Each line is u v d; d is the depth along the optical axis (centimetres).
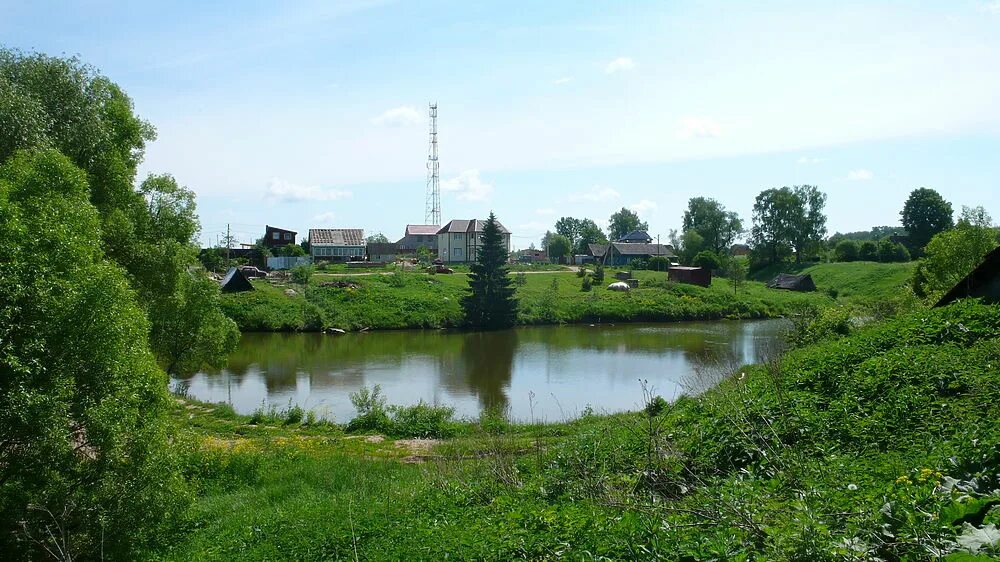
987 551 530
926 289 3562
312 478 1694
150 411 1273
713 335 5672
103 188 2194
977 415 1002
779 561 569
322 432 2448
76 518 1157
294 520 1236
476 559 812
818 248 10588
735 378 1650
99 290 1180
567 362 4338
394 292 6775
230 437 2322
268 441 2131
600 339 5488
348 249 10475
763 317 7188
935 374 1220
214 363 3052
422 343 5325
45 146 1820
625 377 3791
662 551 679
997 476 710
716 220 12106
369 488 1546
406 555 917
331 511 1265
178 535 1338
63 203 1262
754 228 10925
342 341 5403
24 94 1995
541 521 854
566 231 16888
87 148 2133
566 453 1350
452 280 7612
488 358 4538
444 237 10800
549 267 9894
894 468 814
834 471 834
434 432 2419
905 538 577
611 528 757
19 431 1066
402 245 11706
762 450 990
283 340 5428
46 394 1088
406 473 1719
